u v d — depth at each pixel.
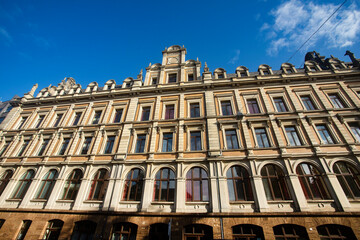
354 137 13.45
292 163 12.87
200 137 15.53
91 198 14.03
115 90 20.78
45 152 17.42
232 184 12.89
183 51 22.55
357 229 10.09
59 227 13.16
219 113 16.67
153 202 12.78
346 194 11.58
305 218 10.75
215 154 13.98
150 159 14.52
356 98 15.55
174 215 11.95
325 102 15.73
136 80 20.75
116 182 14.02
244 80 17.95
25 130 19.77
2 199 15.04
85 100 20.78
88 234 12.64
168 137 16.09
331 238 10.30
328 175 12.02
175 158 14.48
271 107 16.33
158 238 11.70
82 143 17.23
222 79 18.84
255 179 12.56
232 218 11.35
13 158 17.73
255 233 11.02
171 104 18.25
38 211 13.70
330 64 18.44
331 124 14.38
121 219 12.34
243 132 14.97
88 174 14.97
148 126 16.66
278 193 12.16
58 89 23.67
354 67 17.33
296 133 14.56
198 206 12.27
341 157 12.66
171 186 13.48
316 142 13.55
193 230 11.52
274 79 17.45
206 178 13.31
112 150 16.14
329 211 10.98
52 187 15.02
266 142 14.45
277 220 10.93
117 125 17.77
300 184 12.17
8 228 13.38
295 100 16.28
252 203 11.87
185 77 20.47
